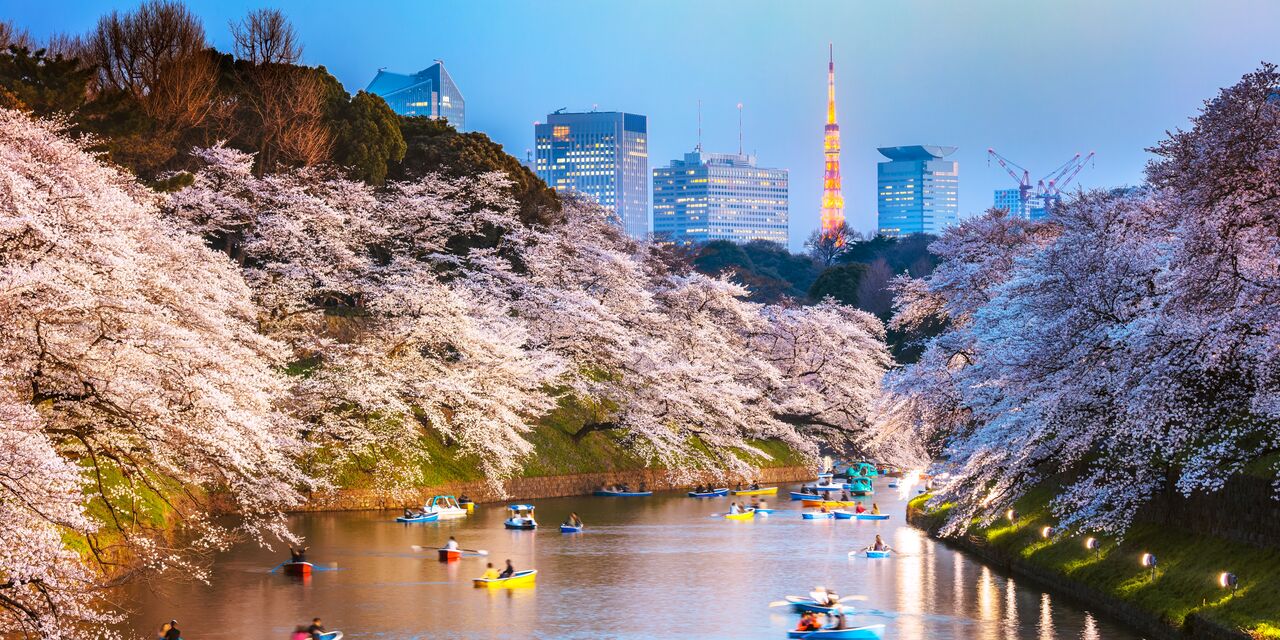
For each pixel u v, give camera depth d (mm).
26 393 31281
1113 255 41938
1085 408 40125
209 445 33750
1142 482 39094
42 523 27750
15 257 30953
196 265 46906
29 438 24984
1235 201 32625
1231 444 34406
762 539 67688
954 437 59656
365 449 74438
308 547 61406
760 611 46125
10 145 39938
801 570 55844
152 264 39344
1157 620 37625
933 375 60031
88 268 32250
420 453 79188
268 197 80375
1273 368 33062
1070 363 41062
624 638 41406
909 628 42000
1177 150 34188
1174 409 35156
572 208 134250
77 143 47062
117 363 31859
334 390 71875
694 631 42562
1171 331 34312
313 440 72875
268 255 81000
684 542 66188
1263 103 31906
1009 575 52000
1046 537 51562
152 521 50344
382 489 76438
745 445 95188
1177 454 41938
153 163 74188
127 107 70812
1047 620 41500
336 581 51844
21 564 24781
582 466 92750
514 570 54438
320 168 92312
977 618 42938
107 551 44531
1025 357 42438
